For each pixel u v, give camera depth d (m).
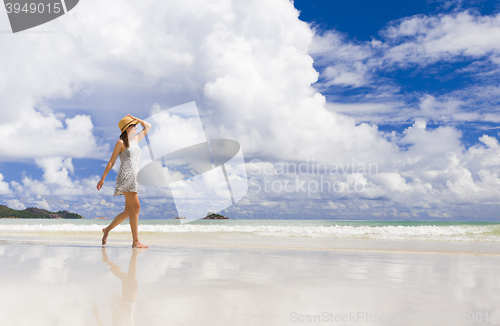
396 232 11.48
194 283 1.64
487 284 1.81
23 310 1.08
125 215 3.92
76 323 0.95
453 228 11.75
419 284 1.77
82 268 2.07
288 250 3.89
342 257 3.18
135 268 2.12
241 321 1.01
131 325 0.94
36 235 7.30
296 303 1.27
